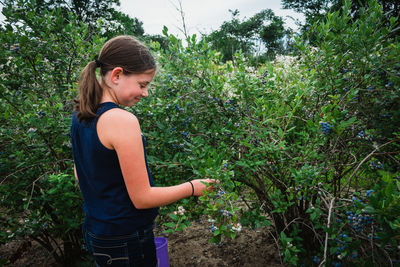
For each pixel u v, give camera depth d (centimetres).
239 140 200
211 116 231
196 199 183
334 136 185
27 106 220
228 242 281
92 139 95
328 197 184
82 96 97
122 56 98
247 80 220
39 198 203
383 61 190
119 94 102
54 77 252
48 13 242
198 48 235
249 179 226
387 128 183
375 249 156
